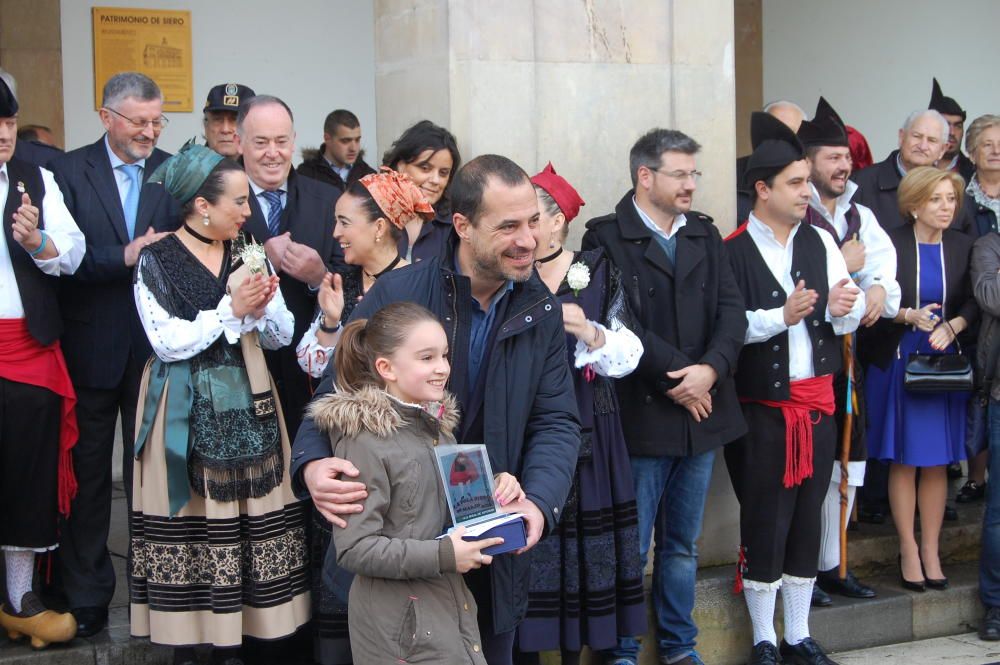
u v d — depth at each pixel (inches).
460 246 131.1
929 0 328.2
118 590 193.8
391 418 121.3
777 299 188.4
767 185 188.7
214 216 155.2
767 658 190.7
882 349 210.5
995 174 237.8
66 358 172.9
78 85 272.1
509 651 136.4
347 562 119.5
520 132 191.9
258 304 151.5
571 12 195.0
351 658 159.0
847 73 330.0
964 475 265.4
